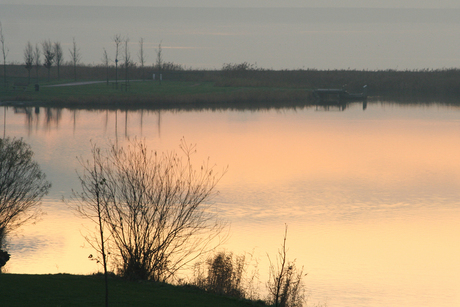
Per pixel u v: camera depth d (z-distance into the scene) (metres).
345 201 71.81
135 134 121.00
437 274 47.75
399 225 61.94
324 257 51.34
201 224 57.50
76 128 126.75
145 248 37.38
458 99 195.38
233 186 77.81
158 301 29.88
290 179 83.56
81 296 29.53
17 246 50.44
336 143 115.31
